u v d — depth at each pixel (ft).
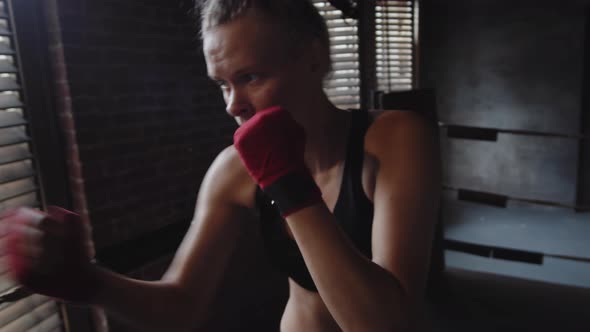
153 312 2.45
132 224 7.14
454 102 18.94
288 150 1.79
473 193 8.18
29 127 6.12
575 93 16.99
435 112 7.77
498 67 17.93
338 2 8.52
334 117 2.47
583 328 7.00
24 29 5.97
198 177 8.39
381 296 1.69
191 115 8.16
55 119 6.35
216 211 2.85
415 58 14.87
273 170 1.76
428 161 2.25
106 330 6.76
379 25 13.58
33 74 6.10
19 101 6.01
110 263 6.81
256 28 1.94
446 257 14.51
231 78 2.02
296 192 1.74
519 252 8.05
